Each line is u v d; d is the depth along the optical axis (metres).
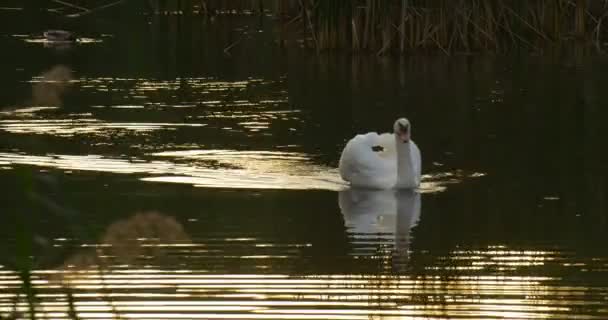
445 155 17.48
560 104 21.55
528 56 28.03
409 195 15.20
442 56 28.22
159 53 29.03
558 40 29.58
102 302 10.45
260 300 10.52
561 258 11.99
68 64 26.81
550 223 13.52
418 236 13.02
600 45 29.16
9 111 20.75
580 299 10.57
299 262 11.84
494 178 15.99
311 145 18.23
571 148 17.77
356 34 28.94
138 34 32.47
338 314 10.10
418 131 19.28
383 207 14.47
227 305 10.37
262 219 13.69
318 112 21.08
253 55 28.78
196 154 17.44
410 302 10.50
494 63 27.06
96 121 19.94
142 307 10.30
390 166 15.85
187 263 11.75
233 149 17.81
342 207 14.45
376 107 21.56
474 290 10.89
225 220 13.59
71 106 21.42
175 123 19.94
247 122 20.05
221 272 11.45
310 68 26.72
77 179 15.70
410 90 23.50
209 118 20.42
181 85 24.16
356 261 11.90
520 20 29.45
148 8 38.00
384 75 25.59
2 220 13.48
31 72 25.31
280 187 15.56
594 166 16.50
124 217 13.48
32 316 7.51
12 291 10.77
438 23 28.69
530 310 10.23
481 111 21.02
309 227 13.36
